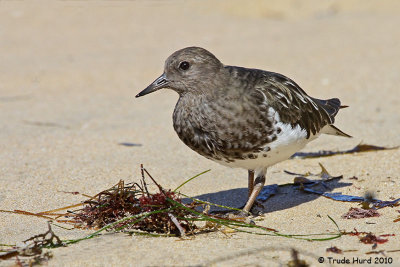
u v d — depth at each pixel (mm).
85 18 27047
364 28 24375
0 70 19844
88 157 12367
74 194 10305
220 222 8375
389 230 8250
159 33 24844
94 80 18906
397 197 9758
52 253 7727
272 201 10125
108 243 8031
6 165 11805
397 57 19938
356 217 8922
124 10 28391
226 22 26625
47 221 8852
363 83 17484
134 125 14711
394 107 15344
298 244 7859
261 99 8953
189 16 27688
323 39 23016
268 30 25141
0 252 7773
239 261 7312
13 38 23859
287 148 9219
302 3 29016
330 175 11102
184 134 9266
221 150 9031
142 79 18953
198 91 9016
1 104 16562
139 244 7961
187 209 8383
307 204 9836
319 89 17062
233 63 19703
